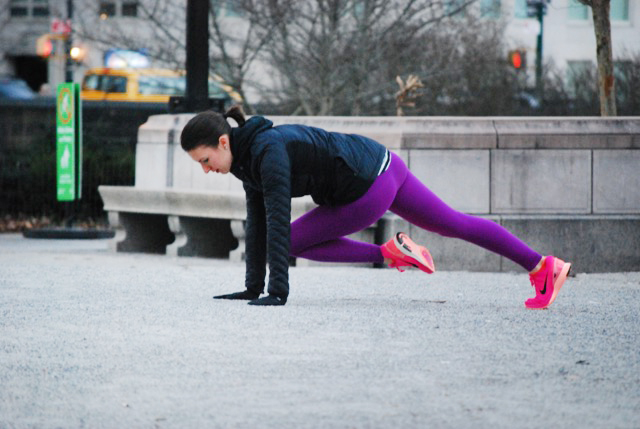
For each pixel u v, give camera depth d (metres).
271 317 7.41
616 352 6.28
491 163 11.76
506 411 4.87
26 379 5.54
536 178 11.79
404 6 20.44
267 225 7.59
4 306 8.08
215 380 5.48
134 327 7.04
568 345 6.48
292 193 7.56
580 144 11.81
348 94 20.30
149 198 13.84
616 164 11.87
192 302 8.21
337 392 5.21
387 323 7.22
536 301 7.91
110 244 14.50
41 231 17.12
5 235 17.92
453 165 11.75
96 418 4.76
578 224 11.73
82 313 7.68
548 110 23.36
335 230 7.60
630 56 23.44
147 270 10.98
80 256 13.45
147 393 5.21
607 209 11.88
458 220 7.69
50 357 6.07
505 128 11.77
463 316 7.60
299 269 11.44
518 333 6.89
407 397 5.12
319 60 19.17
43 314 7.64
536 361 5.98
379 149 7.55
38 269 11.00
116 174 19.55
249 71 23.84
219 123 7.36
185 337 6.66
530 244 11.70
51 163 19.69
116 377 5.57
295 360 5.96
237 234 12.86
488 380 5.49
